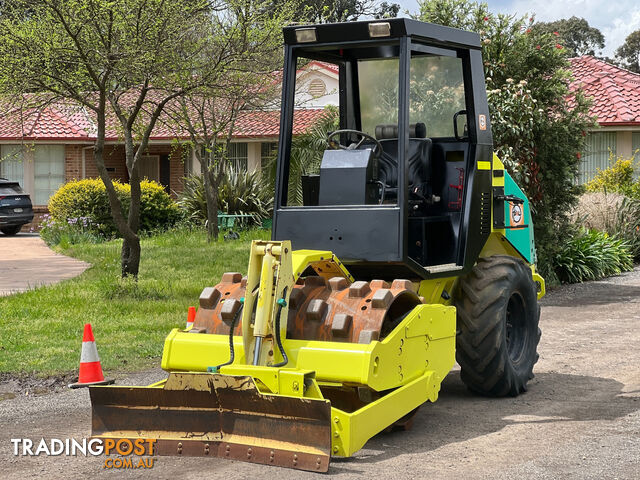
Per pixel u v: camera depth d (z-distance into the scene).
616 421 6.68
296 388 5.41
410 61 6.85
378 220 6.34
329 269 6.36
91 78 11.96
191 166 30.80
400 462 5.65
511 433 6.38
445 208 7.25
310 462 5.25
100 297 12.73
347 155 6.59
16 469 5.62
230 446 5.48
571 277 15.75
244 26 12.56
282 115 6.82
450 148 7.27
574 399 7.43
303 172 9.94
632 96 25.17
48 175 30.16
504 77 14.13
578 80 26.48
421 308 6.18
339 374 5.61
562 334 10.60
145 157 32.31
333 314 5.94
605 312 12.37
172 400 5.59
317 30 6.66
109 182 12.77
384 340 5.76
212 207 21.67
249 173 26.27
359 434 5.43
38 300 12.48
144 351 9.30
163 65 11.76
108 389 5.70
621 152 24.53
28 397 7.64
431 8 14.43
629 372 8.46
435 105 7.21
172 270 16.05
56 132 29.42
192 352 6.02
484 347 7.18
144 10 11.32
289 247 5.84
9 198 27.14
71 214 24.52
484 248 7.85
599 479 5.29
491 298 7.18
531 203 14.25
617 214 19.05
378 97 7.42
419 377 6.20
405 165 6.33
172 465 5.61
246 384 5.31
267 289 5.72
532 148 14.03
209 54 13.09
